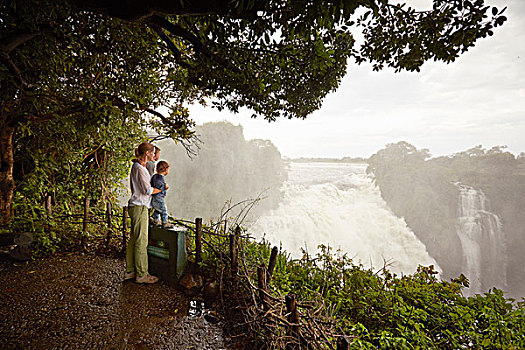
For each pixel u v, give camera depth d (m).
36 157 5.96
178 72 5.71
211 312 3.09
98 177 7.36
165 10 2.55
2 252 4.55
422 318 2.75
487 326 2.62
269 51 3.24
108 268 4.27
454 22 2.40
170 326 2.84
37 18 3.25
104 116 4.25
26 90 4.33
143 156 3.58
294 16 1.87
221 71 3.67
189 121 6.62
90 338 2.62
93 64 4.67
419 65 2.89
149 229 3.90
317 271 3.79
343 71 4.46
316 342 1.96
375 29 3.05
